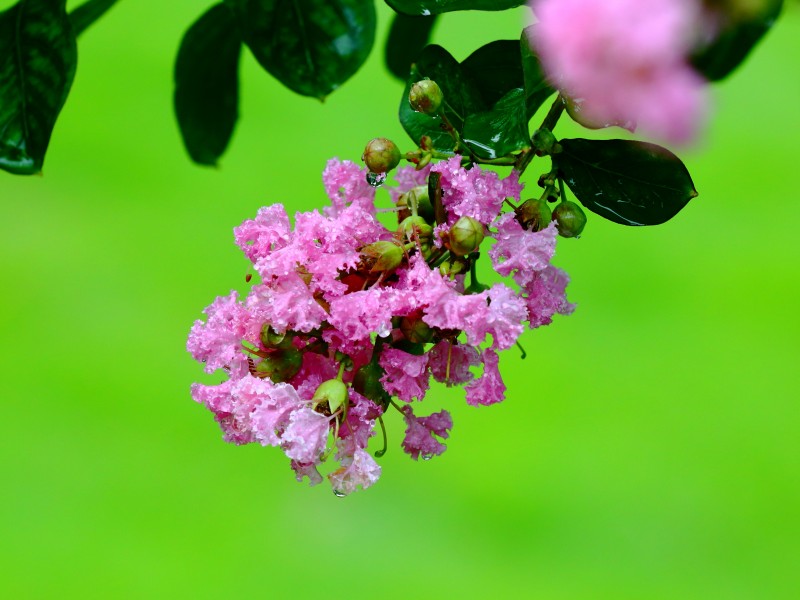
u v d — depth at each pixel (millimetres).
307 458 783
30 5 841
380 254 787
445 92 820
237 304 798
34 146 843
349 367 795
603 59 564
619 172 806
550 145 797
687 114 555
